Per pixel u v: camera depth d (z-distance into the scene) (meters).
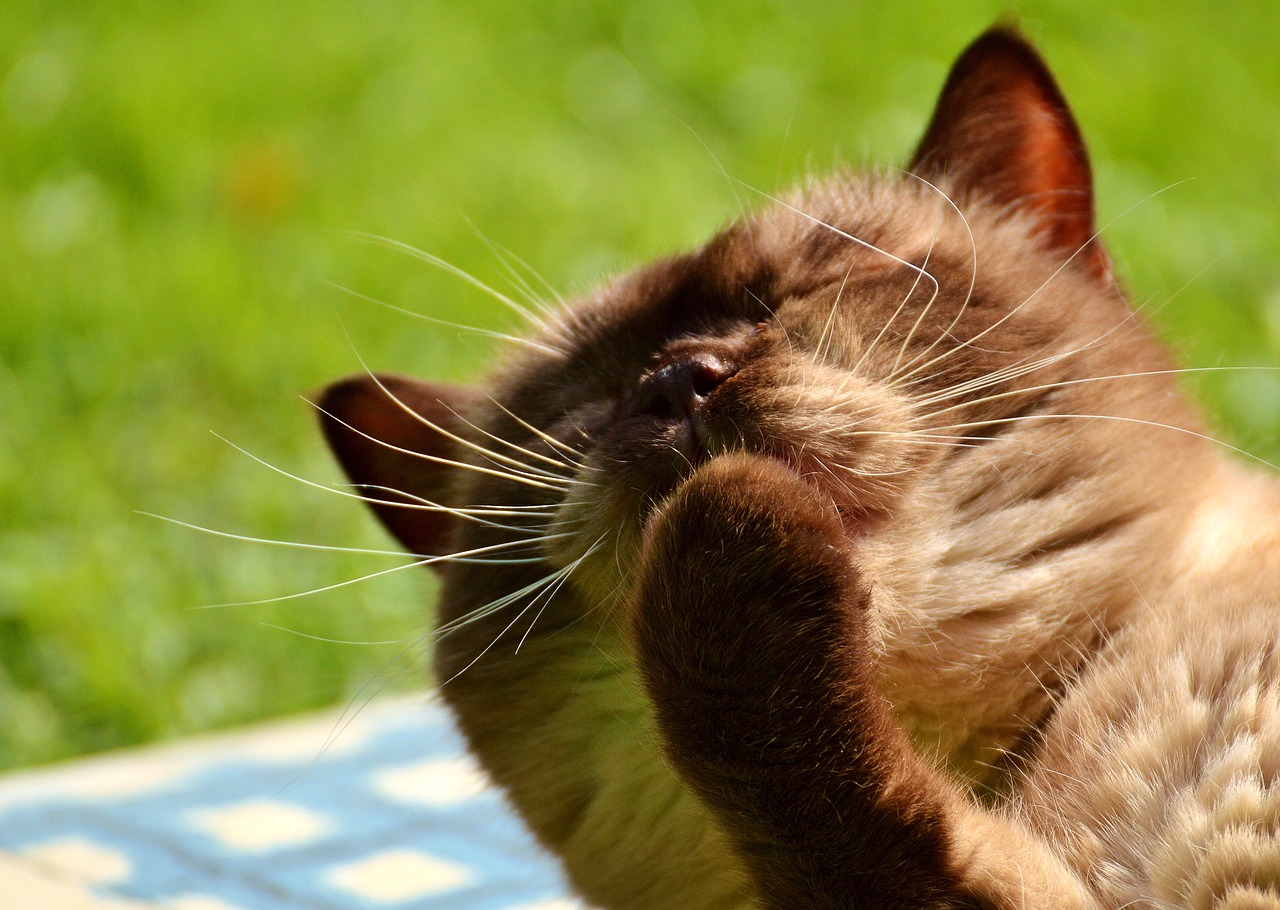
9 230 8.80
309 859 4.66
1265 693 2.92
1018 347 3.45
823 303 3.52
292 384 7.77
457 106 10.09
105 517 7.02
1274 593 3.14
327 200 9.11
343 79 10.23
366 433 4.45
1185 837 2.79
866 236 3.78
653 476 3.29
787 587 2.75
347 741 5.62
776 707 2.75
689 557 2.80
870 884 2.75
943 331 3.46
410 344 7.97
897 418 3.29
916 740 3.32
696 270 3.80
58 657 6.29
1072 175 3.99
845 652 2.78
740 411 3.26
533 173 9.36
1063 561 3.31
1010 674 3.27
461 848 4.74
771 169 9.38
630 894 3.64
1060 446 3.35
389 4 11.28
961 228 3.80
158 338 8.02
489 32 11.01
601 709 3.58
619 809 3.57
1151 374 3.57
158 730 6.13
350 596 6.66
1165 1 11.43
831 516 2.89
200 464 7.37
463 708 3.81
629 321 3.86
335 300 8.30
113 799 5.12
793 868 2.80
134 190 9.27
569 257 8.49
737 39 10.81
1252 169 9.41
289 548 6.88
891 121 9.80
